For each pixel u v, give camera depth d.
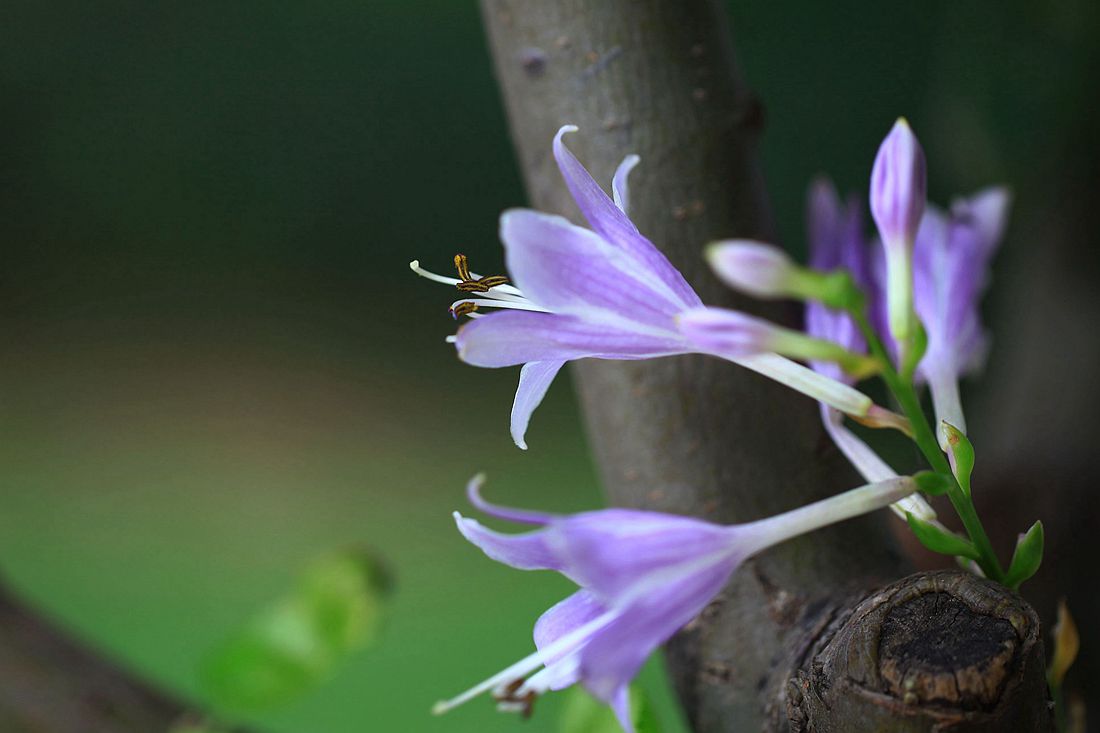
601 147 0.54
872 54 2.87
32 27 3.44
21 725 0.57
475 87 3.33
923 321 0.54
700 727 0.53
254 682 0.57
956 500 0.47
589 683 0.45
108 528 2.11
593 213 0.47
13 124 3.37
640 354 0.47
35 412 2.53
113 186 3.32
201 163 3.33
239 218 3.25
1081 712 0.55
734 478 0.53
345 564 0.58
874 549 0.53
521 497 2.11
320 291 3.07
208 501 2.20
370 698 1.59
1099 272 0.69
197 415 2.50
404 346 2.81
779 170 2.85
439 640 1.73
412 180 3.26
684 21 0.54
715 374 0.53
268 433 2.43
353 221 3.23
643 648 0.45
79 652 0.58
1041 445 0.63
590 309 0.47
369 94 3.36
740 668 0.52
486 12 0.55
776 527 0.47
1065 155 0.72
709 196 0.54
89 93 3.42
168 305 2.99
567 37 0.54
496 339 0.47
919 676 0.47
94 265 3.17
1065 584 0.61
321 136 3.34
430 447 2.35
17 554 2.02
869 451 0.51
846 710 0.47
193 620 1.81
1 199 3.27
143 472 2.30
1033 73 0.78
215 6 3.48
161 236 3.23
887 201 0.47
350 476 2.26
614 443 0.54
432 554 1.97
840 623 0.50
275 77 3.41
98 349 2.79
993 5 0.79
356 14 3.43
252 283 3.10
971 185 0.80
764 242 0.54
